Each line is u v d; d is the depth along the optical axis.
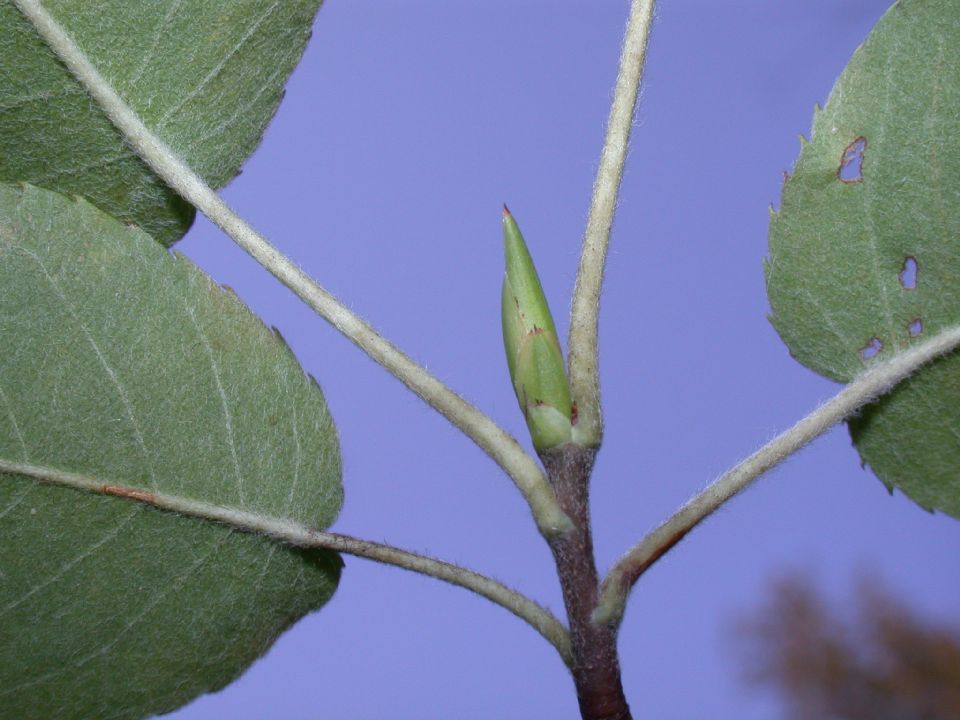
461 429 0.10
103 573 0.11
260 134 0.11
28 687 0.11
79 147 0.11
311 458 0.11
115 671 0.11
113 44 0.11
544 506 0.10
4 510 0.11
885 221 0.11
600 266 0.11
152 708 0.11
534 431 0.10
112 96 0.11
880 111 0.11
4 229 0.10
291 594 0.11
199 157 0.11
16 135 0.11
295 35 0.11
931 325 0.11
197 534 0.11
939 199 0.11
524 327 0.10
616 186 0.11
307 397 0.11
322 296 0.11
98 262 0.11
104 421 0.11
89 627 0.11
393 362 0.11
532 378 0.10
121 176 0.11
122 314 0.11
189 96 0.11
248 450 0.11
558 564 0.10
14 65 0.11
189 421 0.11
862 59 0.11
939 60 0.11
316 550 0.11
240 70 0.11
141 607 0.11
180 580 0.11
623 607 0.10
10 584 0.11
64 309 0.11
